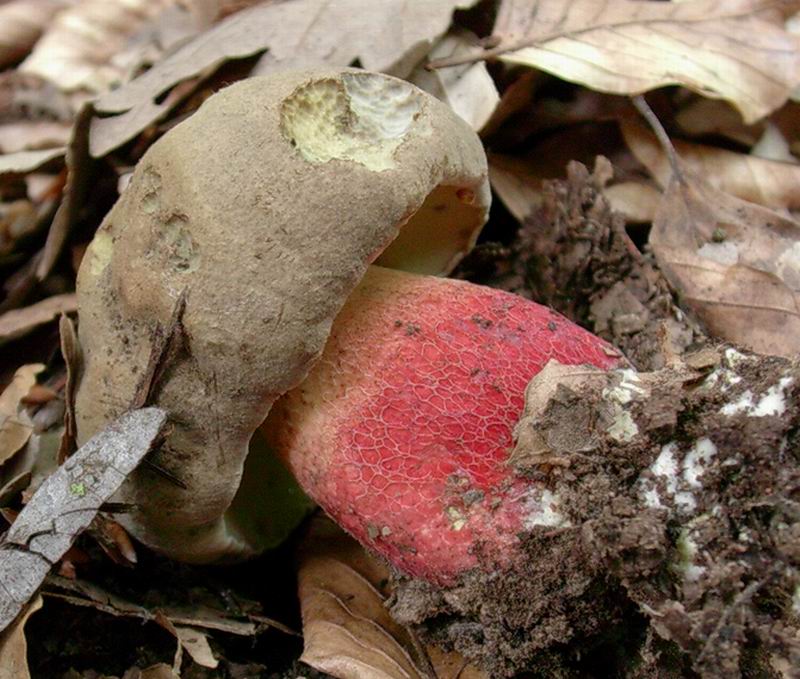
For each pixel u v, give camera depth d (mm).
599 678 166
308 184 162
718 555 152
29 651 188
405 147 171
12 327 243
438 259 224
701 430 157
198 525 183
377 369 175
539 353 176
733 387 159
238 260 162
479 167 190
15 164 271
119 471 167
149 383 169
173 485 175
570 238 230
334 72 177
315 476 177
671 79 239
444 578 164
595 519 155
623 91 240
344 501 172
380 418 172
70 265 266
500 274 243
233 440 170
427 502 165
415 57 241
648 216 249
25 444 214
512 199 254
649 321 219
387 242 166
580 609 157
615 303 225
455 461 166
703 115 259
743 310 217
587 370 166
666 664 156
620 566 152
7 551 165
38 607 165
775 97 243
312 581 202
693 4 249
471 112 243
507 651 161
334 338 178
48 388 234
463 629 166
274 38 244
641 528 151
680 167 236
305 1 251
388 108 181
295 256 162
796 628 149
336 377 176
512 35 248
